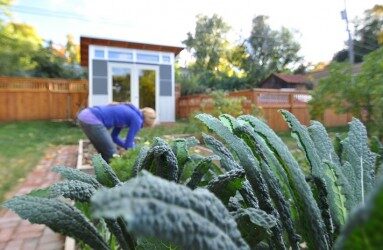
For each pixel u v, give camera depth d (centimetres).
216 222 37
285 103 1235
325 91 506
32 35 1823
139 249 60
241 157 67
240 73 3800
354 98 448
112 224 75
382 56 440
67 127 1226
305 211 61
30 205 68
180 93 2030
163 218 30
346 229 24
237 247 37
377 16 2862
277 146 68
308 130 90
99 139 467
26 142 854
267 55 3772
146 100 1428
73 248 207
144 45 1389
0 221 297
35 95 1531
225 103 877
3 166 568
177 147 89
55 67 1980
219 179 65
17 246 245
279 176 75
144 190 32
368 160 82
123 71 1387
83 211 106
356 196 69
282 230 68
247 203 73
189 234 32
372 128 394
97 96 1344
